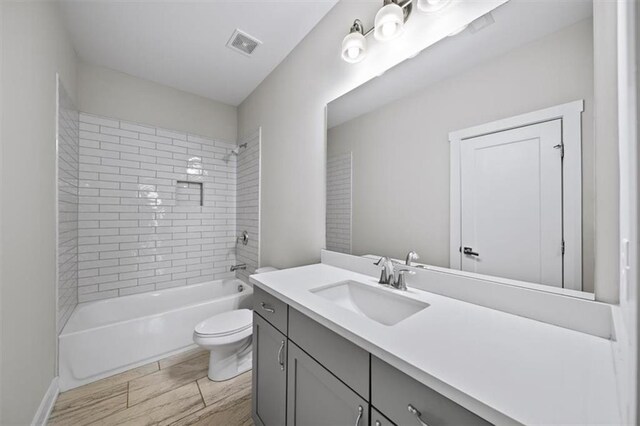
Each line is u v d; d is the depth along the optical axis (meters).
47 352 1.43
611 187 0.69
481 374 0.53
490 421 0.45
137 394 1.57
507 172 0.89
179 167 2.75
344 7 1.57
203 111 2.91
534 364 0.57
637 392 0.22
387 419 0.64
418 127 1.18
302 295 1.05
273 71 2.37
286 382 1.06
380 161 1.36
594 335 0.70
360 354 0.72
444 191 1.08
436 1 1.03
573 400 0.46
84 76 2.23
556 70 0.78
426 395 0.56
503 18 0.90
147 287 2.55
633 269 0.25
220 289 2.81
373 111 1.39
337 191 1.64
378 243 1.37
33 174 1.27
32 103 1.26
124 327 1.82
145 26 1.83
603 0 0.70
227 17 1.75
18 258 1.12
